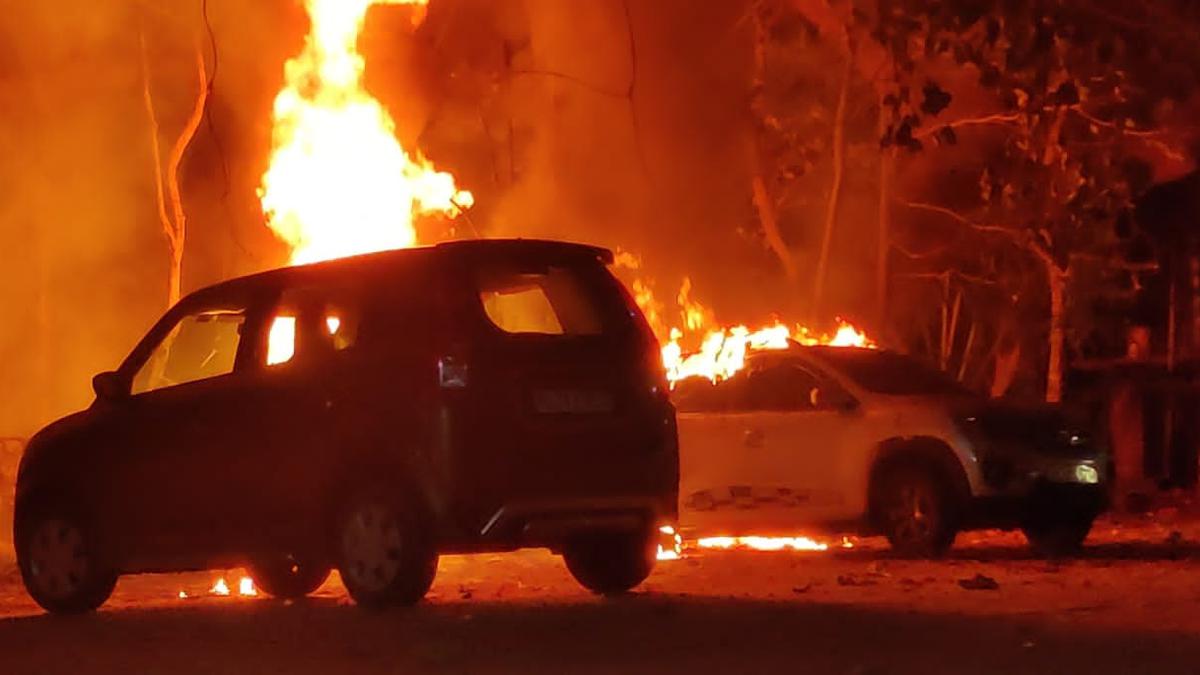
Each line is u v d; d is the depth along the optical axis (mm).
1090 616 15070
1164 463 36062
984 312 35094
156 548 17453
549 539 16312
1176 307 36562
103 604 18234
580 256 16953
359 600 16156
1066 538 21312
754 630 14398
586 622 14984
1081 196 29875
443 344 15875
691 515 22328
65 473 17891
